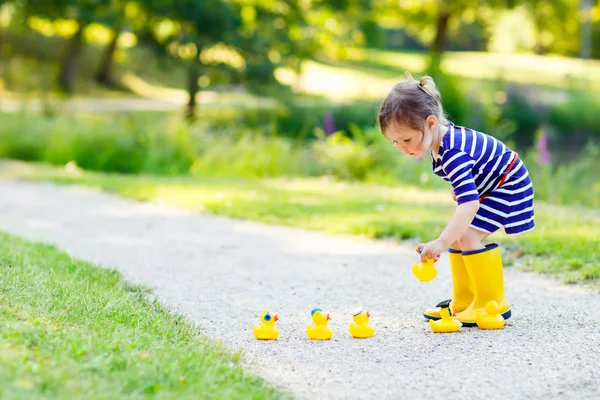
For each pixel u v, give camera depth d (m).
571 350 4.44
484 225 5.00
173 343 4.28
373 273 6.79
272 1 27.53
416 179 14.38
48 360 3.49
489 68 47.28
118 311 4.80
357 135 16.17
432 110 4.84
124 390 3.32
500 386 3.87
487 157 4.91
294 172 16.34
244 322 5.22
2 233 7.86
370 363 4.27
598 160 22.66
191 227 9.20
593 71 47.59
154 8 24.62
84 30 35.34
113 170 17.25
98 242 8.24
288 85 26.48
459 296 5.35
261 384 3.79
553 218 9.19
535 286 6.14
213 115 26.28
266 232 8.85
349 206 10.46
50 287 5.23
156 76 41.47
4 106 26.31
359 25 34.81
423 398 3.72
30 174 14.96
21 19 29.28
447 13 47.00
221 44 25.30
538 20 58.75
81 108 29.14
